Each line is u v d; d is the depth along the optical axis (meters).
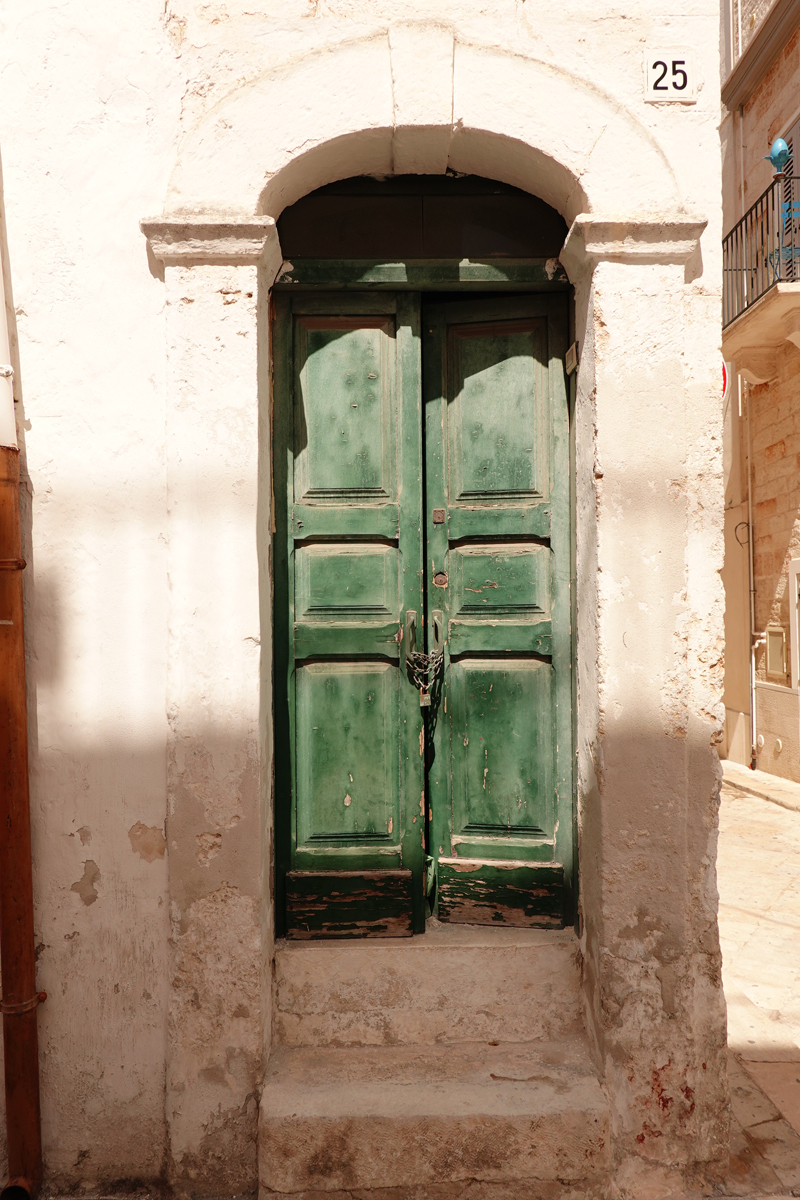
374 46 2.32
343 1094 2.27
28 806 2.29
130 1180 2.31
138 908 2.34
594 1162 2.21
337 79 2.32
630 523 2.32
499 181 2.59
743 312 7.51
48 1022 2.33
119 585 2.35
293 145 2.32
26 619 2.34
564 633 2.65
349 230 2.58
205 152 2.31
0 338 2.25
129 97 2.34
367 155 2.46
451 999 2.55
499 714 2.71
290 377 2.67
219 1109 2.27
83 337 2.34
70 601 2.35
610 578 2.32
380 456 2.69
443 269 2.59
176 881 2.30
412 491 2.67
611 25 2.35
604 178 2.32
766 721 8.55
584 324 2.45
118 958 2.33
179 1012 2.29
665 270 2.32
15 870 2.25
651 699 2.32
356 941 2.59
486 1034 2.54
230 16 2.32
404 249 2.58
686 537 2.33
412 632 2.65
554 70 2.33
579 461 2.52
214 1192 2.26
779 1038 2.94
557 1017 2.55
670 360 2.32
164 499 2.36
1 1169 2.32
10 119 2.34
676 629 2.32
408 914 2.61
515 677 2.70
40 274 2.34
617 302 2.32
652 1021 2.29
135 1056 2.32
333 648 2.65
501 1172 2.20
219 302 2.31
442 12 2.34
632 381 2.32
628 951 2.30
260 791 2.35
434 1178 2.19
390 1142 2.19
